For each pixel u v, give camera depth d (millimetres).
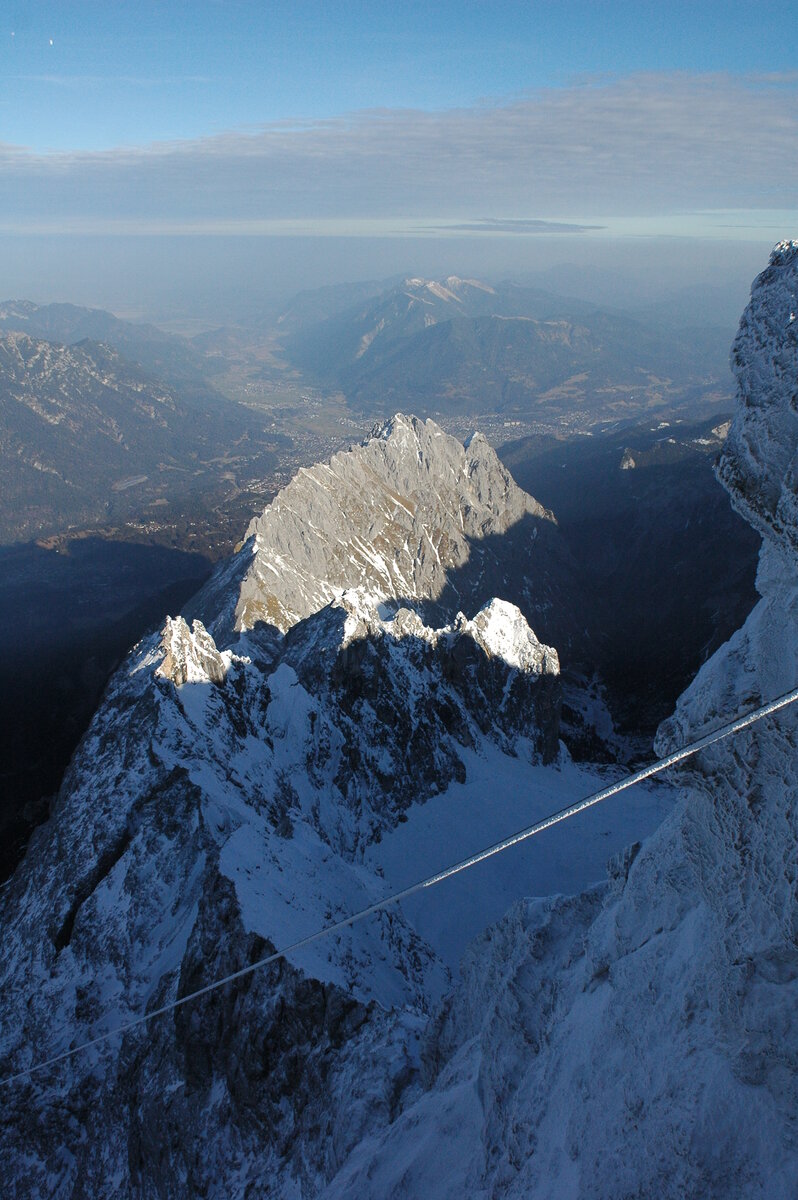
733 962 14938
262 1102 32531
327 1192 24797
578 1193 15742
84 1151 38188
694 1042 15547
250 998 34344
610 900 24938
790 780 13945
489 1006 26422
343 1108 28922
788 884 13820
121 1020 42250
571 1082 18719
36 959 48656
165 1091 35656
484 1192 19344
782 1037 13609
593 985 21219
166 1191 32969
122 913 48406
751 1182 13203
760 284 14438
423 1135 23734
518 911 27828
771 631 14625
